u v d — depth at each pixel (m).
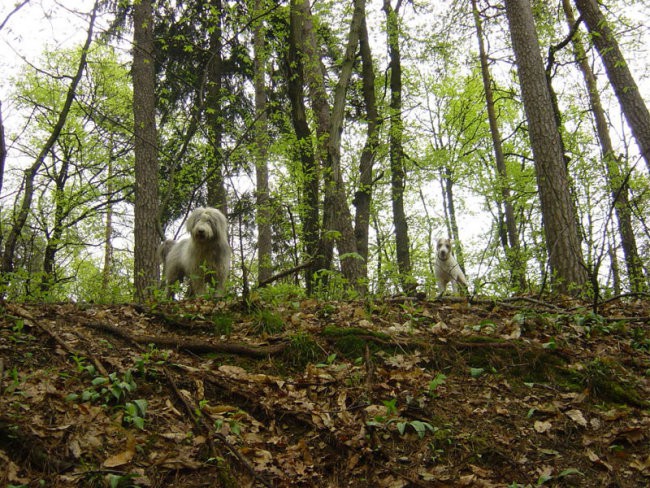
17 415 3.62
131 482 3.42
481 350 4.96
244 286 5.90
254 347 5.06
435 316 5.80
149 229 11.77
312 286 8.71
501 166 16.86
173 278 10.24
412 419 4.20
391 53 16.33
